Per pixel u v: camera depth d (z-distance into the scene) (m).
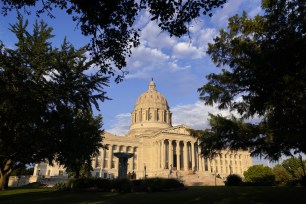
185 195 23.25
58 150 31.00
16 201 21.94
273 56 14.80
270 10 18.11
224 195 21.75
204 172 98.12
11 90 22.55
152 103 126.00
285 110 17.53
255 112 19.77
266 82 15.73
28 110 23.25
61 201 21.36
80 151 34.06
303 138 16.70
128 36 13.01
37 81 24.41
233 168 122.88
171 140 102.19
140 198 22.19
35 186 55.72
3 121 24.23
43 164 99.25
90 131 37.78
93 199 22.30
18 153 28.86
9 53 24.17
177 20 11.60
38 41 25.38
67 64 26.02
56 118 25.80
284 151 20.34
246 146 20.91
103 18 11.98
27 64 24.81
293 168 78.81
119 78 14.52
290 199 18.36
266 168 88.50
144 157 109.94
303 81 15.55
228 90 20.97
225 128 20.95
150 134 112.94
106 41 13.03
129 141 110.56
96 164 102.38
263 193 22.17
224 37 20.98
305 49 13.91
